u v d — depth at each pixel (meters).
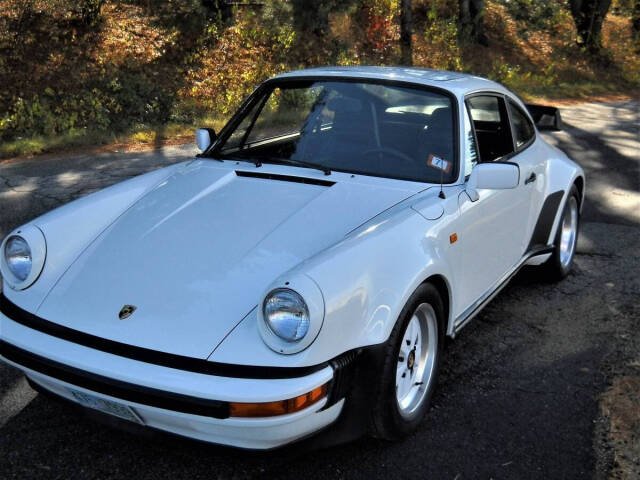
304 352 2.38
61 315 2.69
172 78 14.38
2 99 12.05
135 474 2.77
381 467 2.85
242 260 2.81
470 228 3.50
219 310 2.56
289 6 17.06
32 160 9.35
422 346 3.15
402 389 3.02
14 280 2.91
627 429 3.19
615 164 9.91
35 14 13.96
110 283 2.79
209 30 15.77
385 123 3.73
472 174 3.46
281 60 16.50
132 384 2.41
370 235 2.82
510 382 3.64
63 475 2.74
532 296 4.92
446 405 3.37
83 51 13.84
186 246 2.96
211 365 2.38
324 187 3.41
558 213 4.88
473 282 3.70
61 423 3.11
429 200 3.28
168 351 2.44
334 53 17.77
